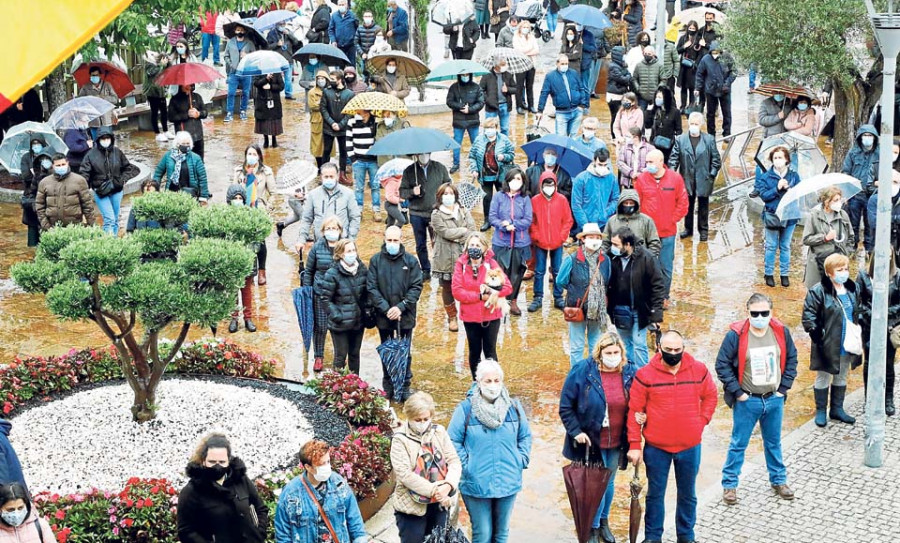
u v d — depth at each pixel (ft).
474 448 35.55
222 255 38.65
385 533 38.86
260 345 56.39
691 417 37.27
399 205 69.87
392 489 40.86
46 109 88.63
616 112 93.40
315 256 51.55
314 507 31.35
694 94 98.27
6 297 62.90
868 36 71.61
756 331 40.60
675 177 59.26
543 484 43.16
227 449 30.96
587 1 113.39
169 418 42.60
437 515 34.88
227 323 58.08
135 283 38.52
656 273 48.19
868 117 77.05
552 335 57.36
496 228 58.03
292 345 56.39
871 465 44.14
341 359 49.62
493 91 87.30
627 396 37.68
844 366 47.11
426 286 64.44
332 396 44.70
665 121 79.25
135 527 35.58
